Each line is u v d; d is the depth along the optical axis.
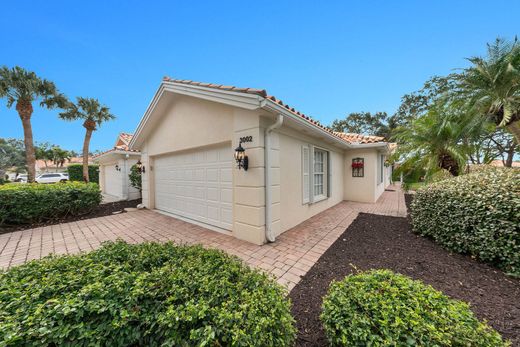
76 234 5.48
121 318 1.44
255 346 1.32
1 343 1.23
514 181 3.26
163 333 1.43
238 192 4.92
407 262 3.42
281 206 5.19
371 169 9.23
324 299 1.92
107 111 15.91
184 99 6.36
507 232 2.97
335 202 8.76
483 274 2.98
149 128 7.79
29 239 5.12
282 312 1.60
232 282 1.89
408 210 7.54
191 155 6.61
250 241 4.68
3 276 1.89
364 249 4.05
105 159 12.82
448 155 7.00
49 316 1.39
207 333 1.33
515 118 5.68
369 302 1.66
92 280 1.77
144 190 8.69
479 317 2.11
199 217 6.38
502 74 5.33
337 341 1.60
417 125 7.23
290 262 3.65
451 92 6.39
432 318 1.49
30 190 6.57
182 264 2.11
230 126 5.06
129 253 2.37
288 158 5.49
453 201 3.71
